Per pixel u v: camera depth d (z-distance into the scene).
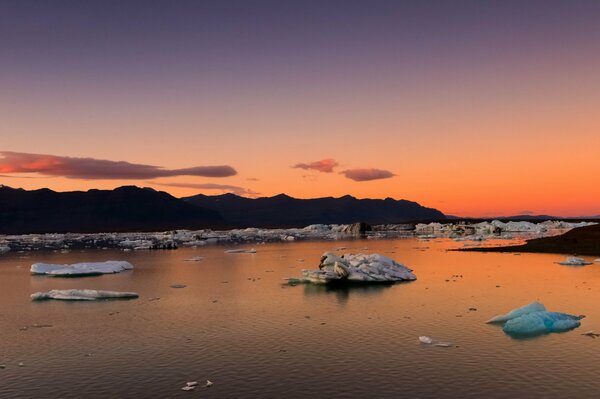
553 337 31.62
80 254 106.88
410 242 130.12
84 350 30.77
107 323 37.66
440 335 32.56
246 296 48.41
